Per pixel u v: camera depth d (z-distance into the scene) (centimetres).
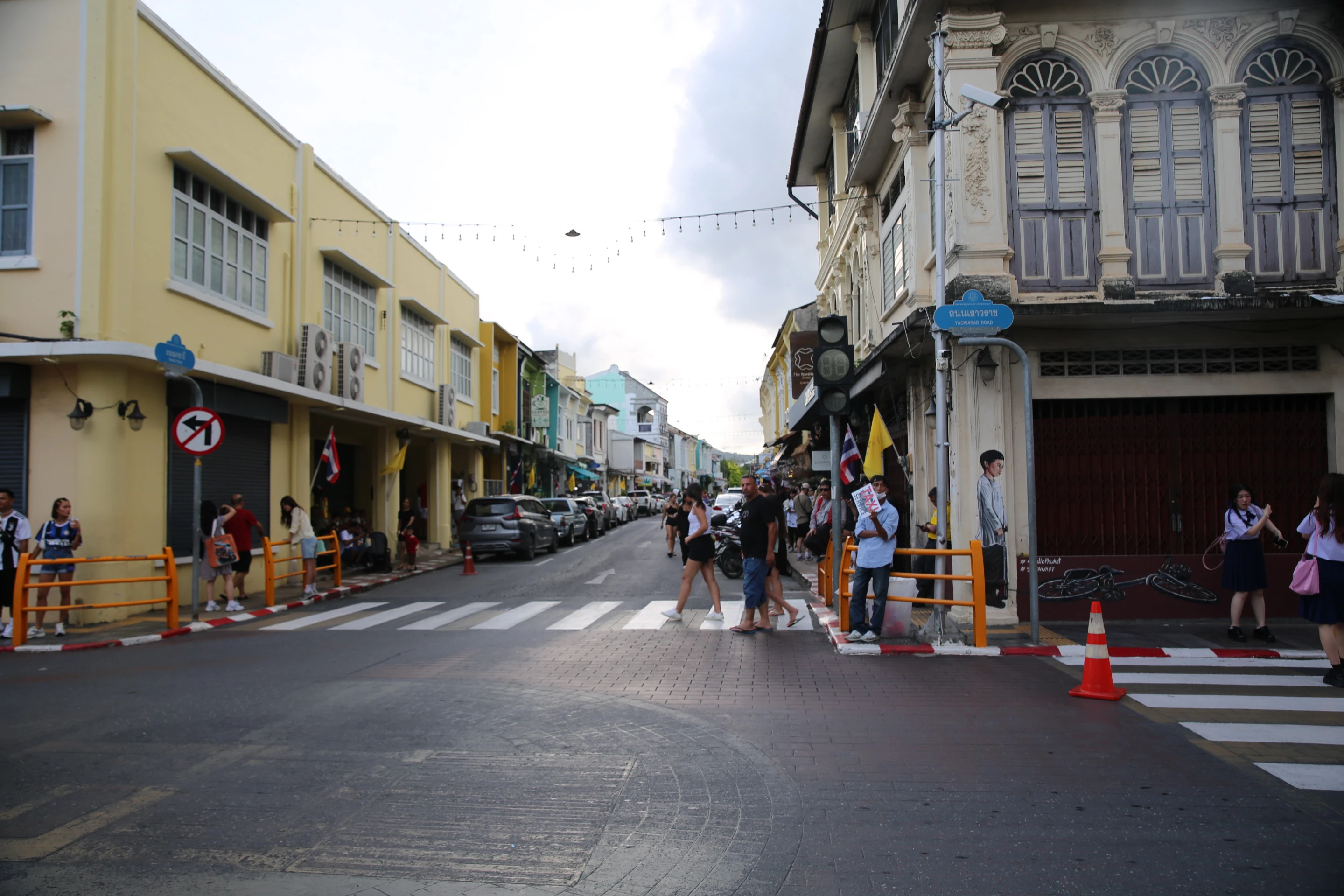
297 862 407
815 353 1050
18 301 1168
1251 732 607
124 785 512
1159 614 1062
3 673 859
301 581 1659
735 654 896
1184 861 399
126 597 1195
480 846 424
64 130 1180
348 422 2028
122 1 1202
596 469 5319
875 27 1512
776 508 1039
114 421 1184
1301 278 1069
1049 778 514
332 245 1827
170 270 1303
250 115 1534
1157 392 1077
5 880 388
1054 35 1088
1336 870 389
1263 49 1088
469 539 2066
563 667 838
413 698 717
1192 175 1089
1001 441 1062
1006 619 1063
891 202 1448
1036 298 1079
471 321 2848
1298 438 1087
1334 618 730
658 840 430
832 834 435
